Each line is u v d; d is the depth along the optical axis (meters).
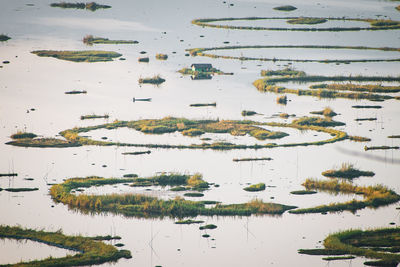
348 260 192.12
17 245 198.75
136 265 188.12
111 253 192.50
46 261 185.88
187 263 190.38
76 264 186.12
